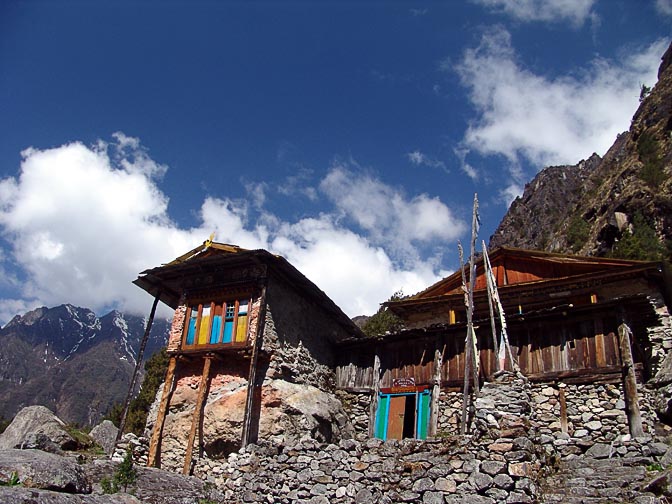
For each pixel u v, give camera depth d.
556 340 17.20
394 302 25.31
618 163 62.59
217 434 17.41
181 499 12.53
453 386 18.78
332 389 21.44
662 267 20.16
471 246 20.03
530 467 10.34
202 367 19.22
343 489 11.97
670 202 40.41
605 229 43.81
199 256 21.36
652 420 15.00
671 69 63.34
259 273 19.50
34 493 8.32
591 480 10.67
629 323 16.23
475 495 10.16
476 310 23.67
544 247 65.44
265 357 18.33
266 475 13.27
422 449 11.60
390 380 20.44
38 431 18.50
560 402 16.25
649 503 8.98
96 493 10.97
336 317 23.03
